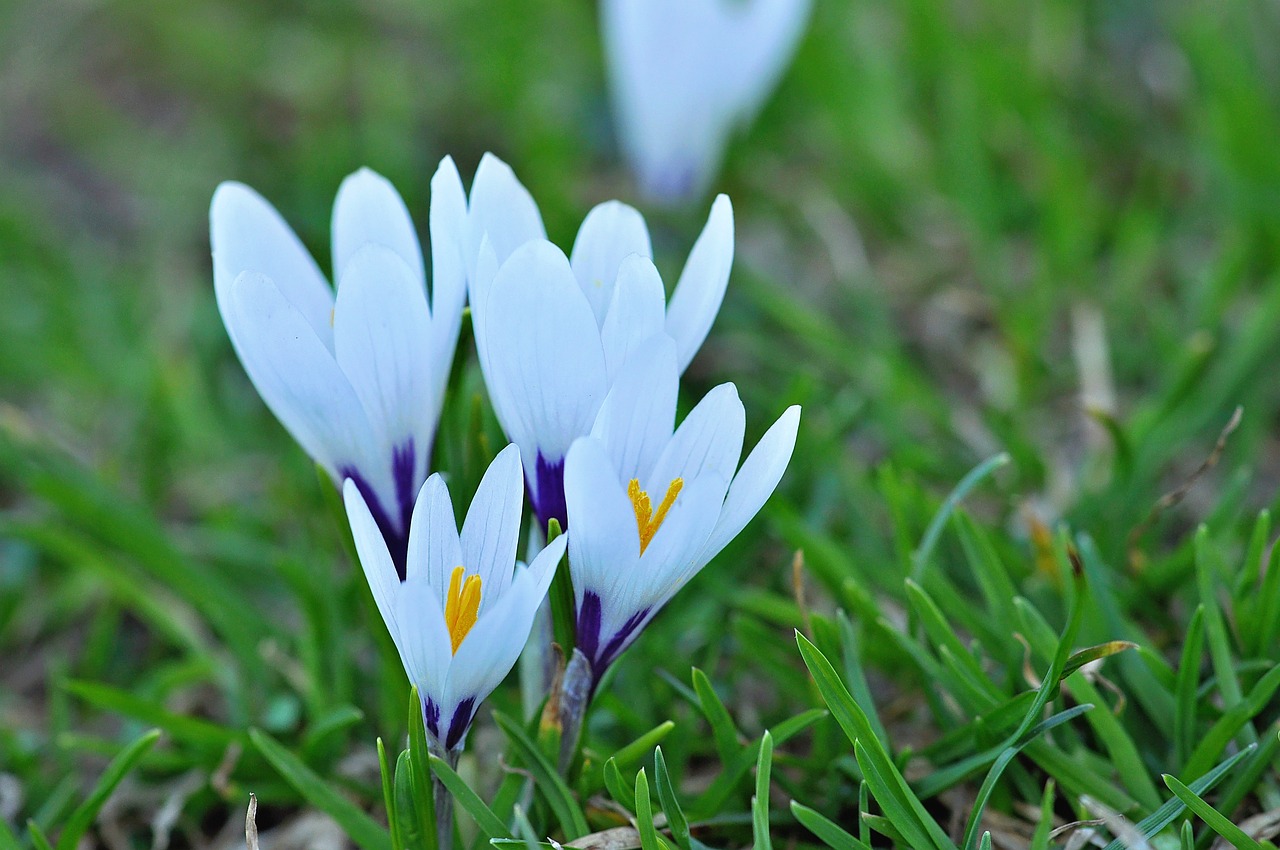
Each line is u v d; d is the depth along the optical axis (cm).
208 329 68
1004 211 71
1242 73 68
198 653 50
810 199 72
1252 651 46
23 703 51
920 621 47
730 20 63
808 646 43
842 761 45
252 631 50
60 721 49
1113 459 52
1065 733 46
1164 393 53
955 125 70
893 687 48
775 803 46
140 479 59
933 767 46
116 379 64
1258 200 62
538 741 44
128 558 53
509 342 42
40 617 52
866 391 57
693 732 47
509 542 42
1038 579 48
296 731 49
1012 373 61
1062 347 64
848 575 49
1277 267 63
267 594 53
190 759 48
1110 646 43
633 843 44
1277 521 50
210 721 50
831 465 52
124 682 51
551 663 44
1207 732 46
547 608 44
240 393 66
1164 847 44
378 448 43
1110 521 50
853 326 67
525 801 44
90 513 50
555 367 42
